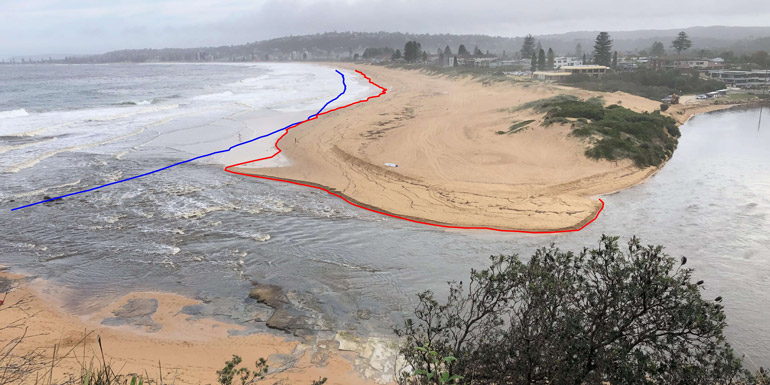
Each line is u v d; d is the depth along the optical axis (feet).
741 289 58.13
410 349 29.60
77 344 46.50
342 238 72.59
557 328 27.76
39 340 46.83
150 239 71.61
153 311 52.95
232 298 55.72
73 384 34.27
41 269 62.34
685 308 26.40
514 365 28.60
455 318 35.83
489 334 34.09
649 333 28.12
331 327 50.01
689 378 26.23
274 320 51.26
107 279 59.93
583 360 26.94
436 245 70.28
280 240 71.67
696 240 72.59
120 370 42.39
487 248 69.26
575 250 67.97
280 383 41.16
